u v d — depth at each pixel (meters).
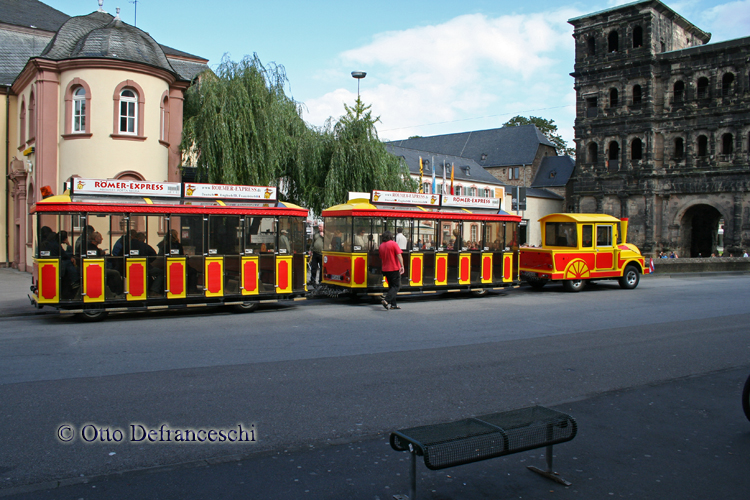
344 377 7.84
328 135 26.89
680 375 8.29
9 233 29.56
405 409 6.51
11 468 4.81
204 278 14.04
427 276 17.64
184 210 13.78
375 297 17.75
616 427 6.06
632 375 8.25
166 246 13.60
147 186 13.52
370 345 10.14
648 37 56.59
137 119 23.00
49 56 23.47
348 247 16.83
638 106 57.47
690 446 5.52
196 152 23.53
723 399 7.12
